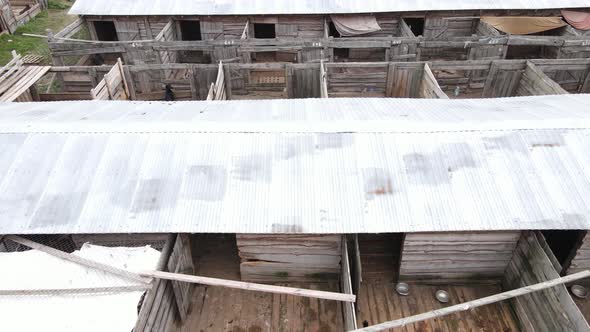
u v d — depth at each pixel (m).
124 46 17.61
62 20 27.45
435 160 9.22
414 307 9.44
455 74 17.91
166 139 9.69
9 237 8.45
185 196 8.73
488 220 8.32
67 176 9.05
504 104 11.84
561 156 9.20
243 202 8.66
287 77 15.70
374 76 16.25
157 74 16.70
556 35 20.45
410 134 9.71
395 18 20.28
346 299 7.61
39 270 7.84
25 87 14.28
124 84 15.79
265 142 9.62
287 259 9.48
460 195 8.67
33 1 28.25
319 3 19.92
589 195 8.59
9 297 7.36
